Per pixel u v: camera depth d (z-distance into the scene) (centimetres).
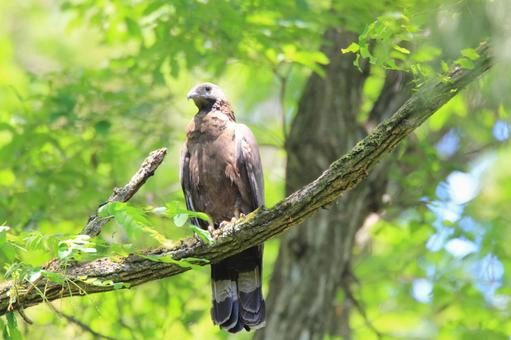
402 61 1013
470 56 735
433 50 808
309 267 1235
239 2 1181
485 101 893
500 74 690
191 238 844
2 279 924
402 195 1333
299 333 1209
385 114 1273
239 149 1059
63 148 1329
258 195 1060
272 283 1260
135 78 1334
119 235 1238
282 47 1195
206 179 1061
